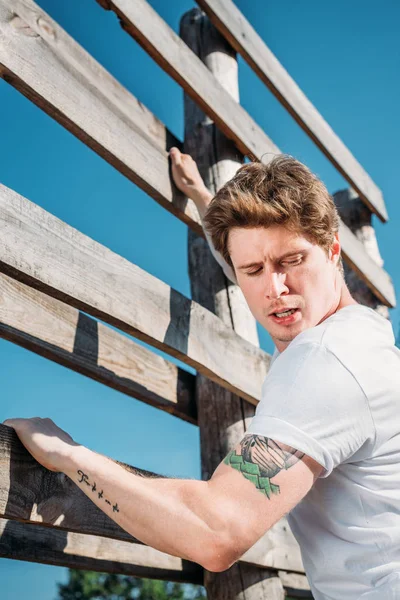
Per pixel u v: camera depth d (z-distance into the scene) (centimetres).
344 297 170
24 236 179
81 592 2348
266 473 137
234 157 336
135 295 218
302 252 157
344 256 411
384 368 148
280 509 136
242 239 158
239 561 263
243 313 306
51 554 237
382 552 143
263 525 135
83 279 197
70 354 236
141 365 273
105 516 187
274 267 158
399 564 142
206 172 328
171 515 137
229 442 290
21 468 160
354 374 143
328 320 155
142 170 245
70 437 160
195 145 335
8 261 172
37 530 232
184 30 371
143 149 248
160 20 290
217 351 260
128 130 242
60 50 241
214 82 321
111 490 143
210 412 297
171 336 232
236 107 334
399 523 144
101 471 147
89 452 152
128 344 269
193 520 136
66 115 212
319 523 153
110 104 236
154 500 139
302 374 144
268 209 153
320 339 148
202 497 138
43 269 183
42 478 166
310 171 163
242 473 138
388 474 145
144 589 2314
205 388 301
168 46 290
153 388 277
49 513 166
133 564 269
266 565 275
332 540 150
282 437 138
